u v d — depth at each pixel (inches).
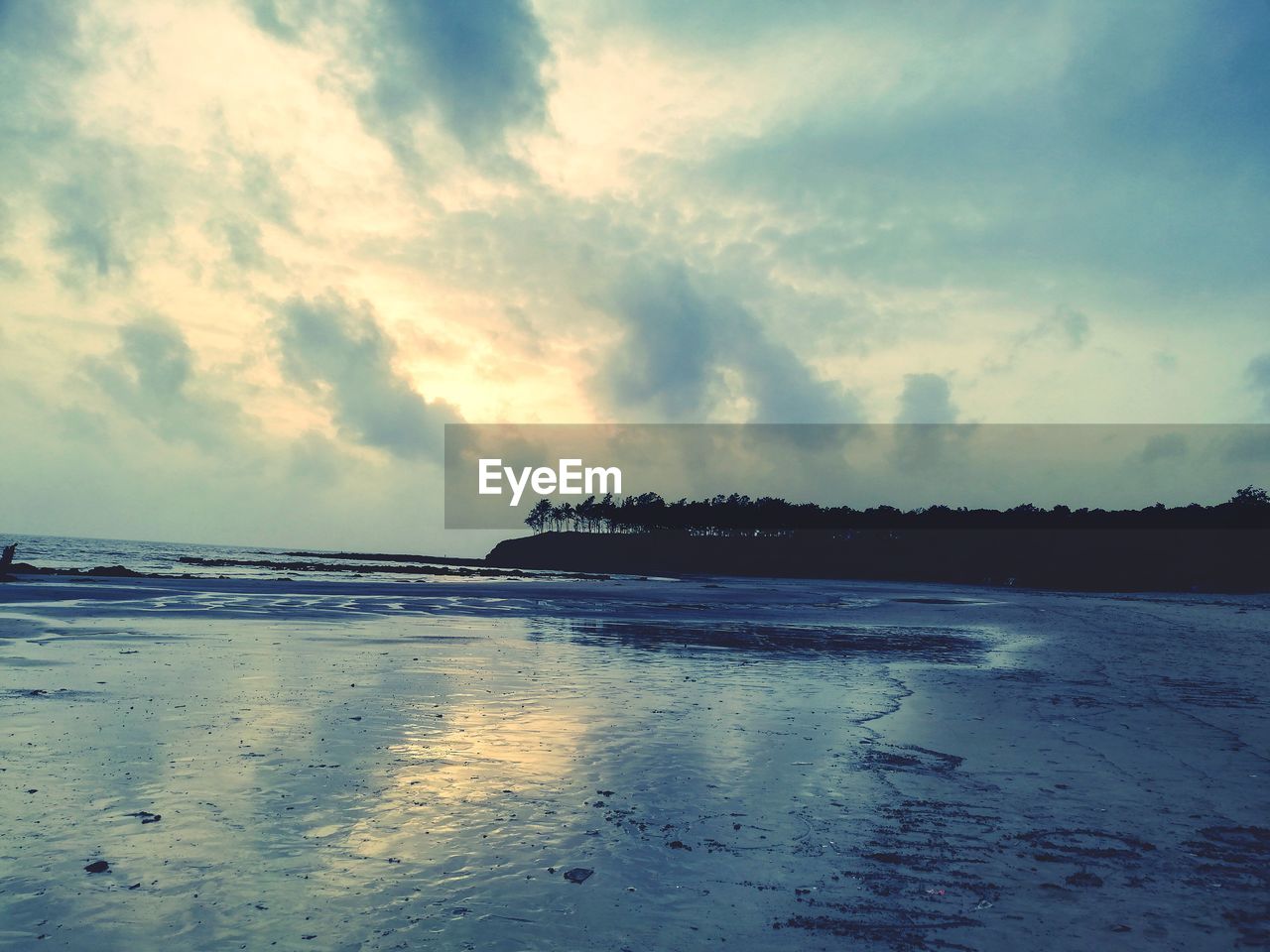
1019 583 4028.1
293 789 260.5
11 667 477.1
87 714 356.2
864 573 5295.3
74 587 1217.4
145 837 213.0
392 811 243.8
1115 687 547.5
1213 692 528.7
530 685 501.4
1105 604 1934.1
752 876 202.5
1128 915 182.5
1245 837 240.1
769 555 6112.2
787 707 453.7
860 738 373.1
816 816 253.0
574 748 335.9
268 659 563.8
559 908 179.3
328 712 385.7
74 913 167.2
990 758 336.5
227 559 4362.7
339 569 3373.5
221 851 206.1
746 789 281.7
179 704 387.2
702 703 459.2
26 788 248.2
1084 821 252.5
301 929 164.9
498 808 251.4
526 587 2021.4
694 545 6771.7
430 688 470.9
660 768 308.3
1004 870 209.9
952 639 949.2
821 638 936.3
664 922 173.5
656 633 934.4
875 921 176.7
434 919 171.8
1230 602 2351.1
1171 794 284.2
